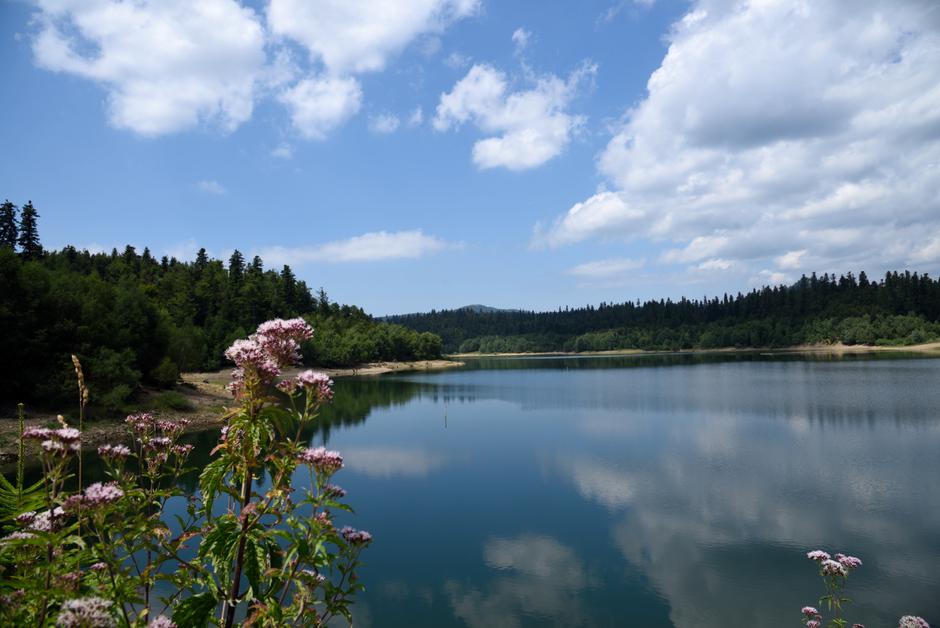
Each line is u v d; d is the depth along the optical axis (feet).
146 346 193.57
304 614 12.64
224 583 12.19
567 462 118.93
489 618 53.67
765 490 94.12
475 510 86.79
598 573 63.72
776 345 653.30
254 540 12.37
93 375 147.33
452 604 56.29
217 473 12.28
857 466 107.24
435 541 73.61
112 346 170.50
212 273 490.49
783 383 263.08
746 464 112.06
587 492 95.81
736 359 503.61
